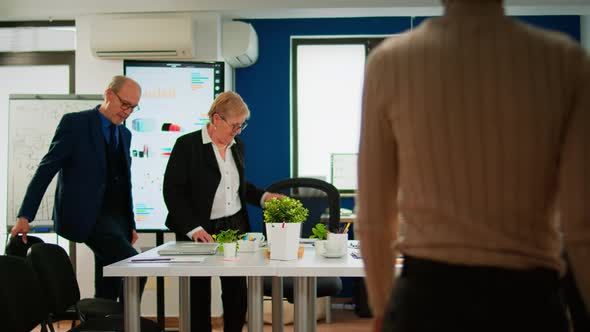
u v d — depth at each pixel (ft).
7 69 16.70
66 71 16.60
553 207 3.10
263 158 17.34
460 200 3.04
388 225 3.43
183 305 8.50
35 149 14.39
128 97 10.05
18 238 9.80
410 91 3.18
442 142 3.07
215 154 8.98
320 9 15.31
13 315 6.68
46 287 7.84
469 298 2.93
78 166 9.96
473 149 3.01
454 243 3.00
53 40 16.47
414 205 3.20
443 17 3.28
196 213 8.86
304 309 6.82
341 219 14.76
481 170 3.00
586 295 2.81
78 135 9.91
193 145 8.97
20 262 7.13
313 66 17.72
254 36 16.25
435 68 3.12
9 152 14.39
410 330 3.07
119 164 10.64
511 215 2.97
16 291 6.86
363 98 3.49
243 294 8.95
